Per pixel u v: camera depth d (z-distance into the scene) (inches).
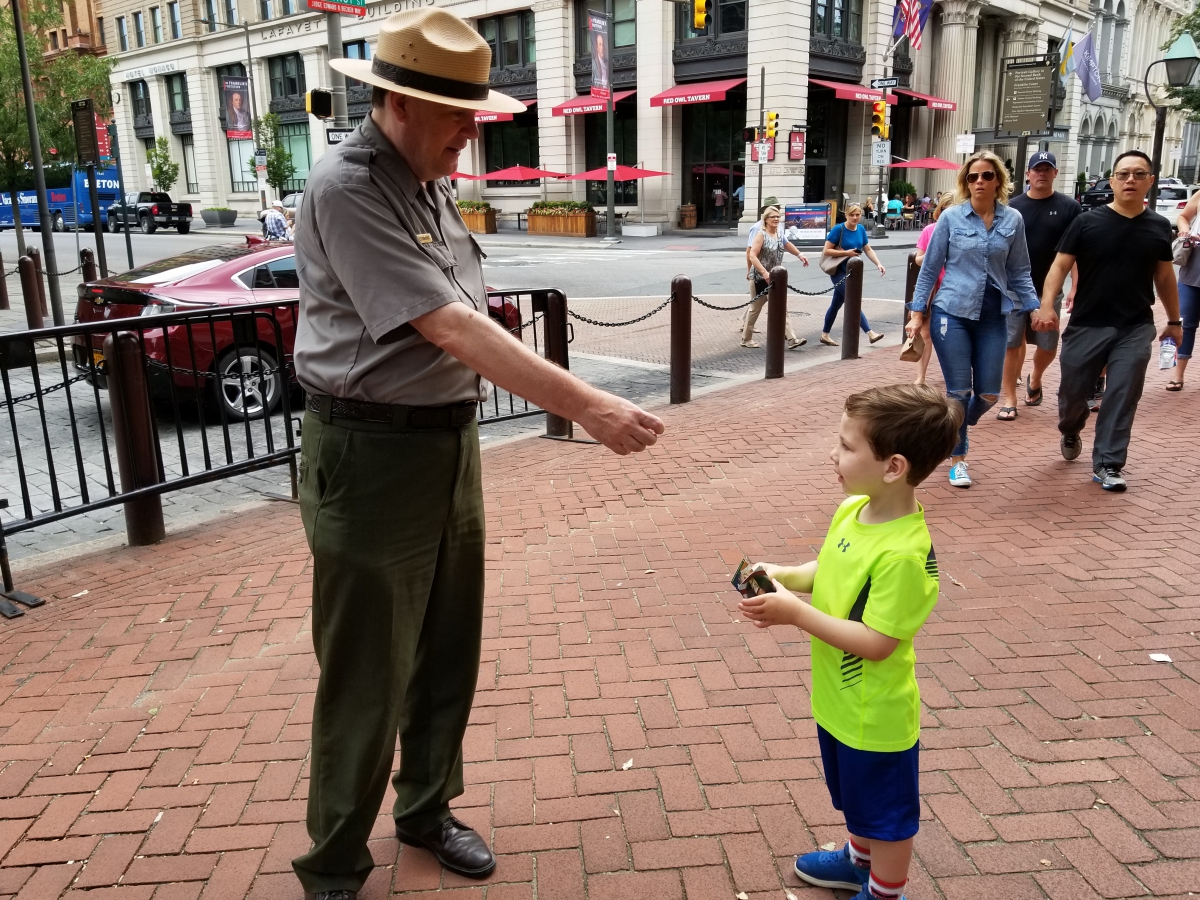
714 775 112.7
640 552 183.3
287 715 127.5
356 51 1689.2
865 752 80.5
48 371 406.3
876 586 77.8
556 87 1393.9
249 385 311.3
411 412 81.8
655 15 1270.9
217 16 1945.1
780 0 1153.4
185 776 114.2
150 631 153.8
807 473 233.5
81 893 95.0
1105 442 215.2
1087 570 170.6
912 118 1496.1
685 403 320.8
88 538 210.4
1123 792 107.8
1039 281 268.4
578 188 1448.1
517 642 147.0
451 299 77.4
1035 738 118.7
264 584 171.6
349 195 75.8
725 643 145.6
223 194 2096.5
